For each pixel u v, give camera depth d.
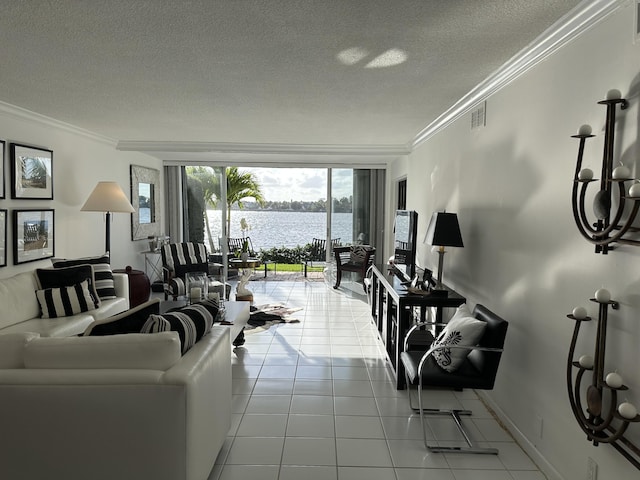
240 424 3.06
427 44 2.59
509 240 3.02
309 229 10.09
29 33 2.45
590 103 2.13
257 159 8.30
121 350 2.08
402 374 3.64
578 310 2.01
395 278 4.35
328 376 3.93
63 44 2.61
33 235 4.72
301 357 4.40
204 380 2.21
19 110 4.38
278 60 2.88
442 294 3.56
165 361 2.09
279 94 3.77
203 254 7.00
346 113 4.52
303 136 6.00
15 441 2.04
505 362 3.07
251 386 3.70
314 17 2.22
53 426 2.03
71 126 5.31
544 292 2.54
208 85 3.50
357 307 6.52
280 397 3.50
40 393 2.01
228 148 6.74
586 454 2.13
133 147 6.62
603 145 2.03
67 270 4.24
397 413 3.26
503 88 3.15
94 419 2.02
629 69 1.86
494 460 2.68
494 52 2.72
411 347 3.59
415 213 4.46
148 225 7.79
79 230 5.68
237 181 9.76
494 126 3.31
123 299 4.75
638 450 1.70
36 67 3.06
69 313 4.02
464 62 2.91
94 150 6.04
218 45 2.62
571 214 2.27
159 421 2.01
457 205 4.25
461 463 2.64
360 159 8.11
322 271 9.77
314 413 3.24
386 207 8.59
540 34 2.43
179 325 2.34
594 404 1.91
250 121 4.99
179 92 3.73
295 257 10.70
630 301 1.83
